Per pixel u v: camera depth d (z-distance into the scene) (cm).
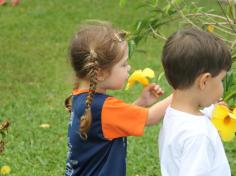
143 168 869
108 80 505
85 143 510
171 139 466
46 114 1097
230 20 634
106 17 1895
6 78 1340
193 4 654
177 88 475
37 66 1434
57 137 992
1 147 621
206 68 459
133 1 2047
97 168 511
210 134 459
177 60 464
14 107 1136
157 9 645
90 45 498
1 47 1602
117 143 506
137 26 637
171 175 468
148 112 495
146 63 1441
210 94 469
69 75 543
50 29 1783
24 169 855
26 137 982
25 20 1877
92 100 500
